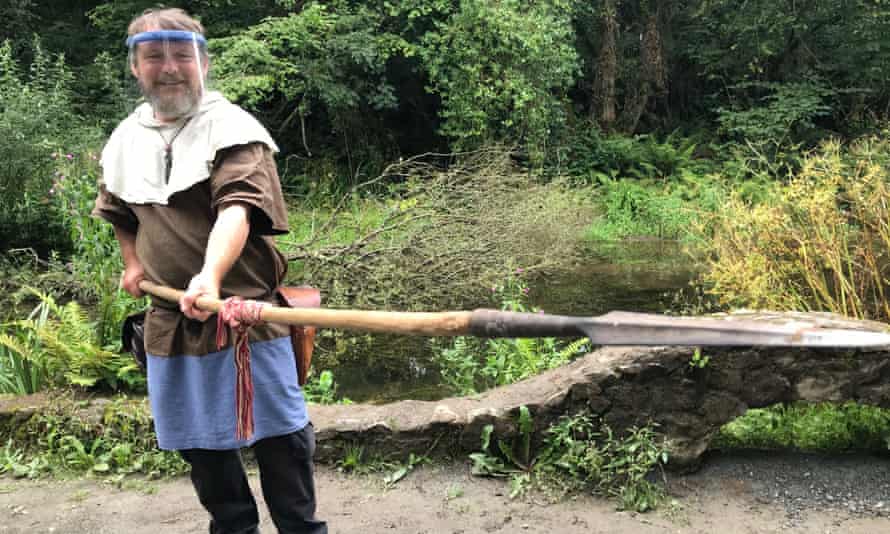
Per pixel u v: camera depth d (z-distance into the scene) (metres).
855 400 3.18
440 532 3.04
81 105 12.70
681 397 3.31
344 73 14.84
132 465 3.72
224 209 2.12
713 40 20.25
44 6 16.64
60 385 4.35
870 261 4.42
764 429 3.82
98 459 3.75
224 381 2.26
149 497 3.44
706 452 3.53
